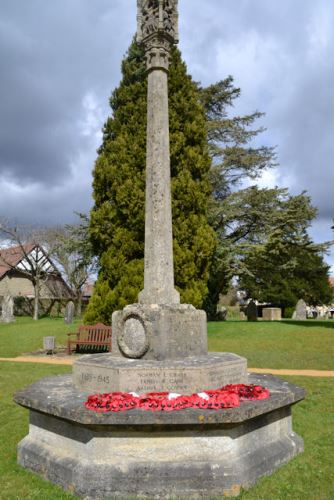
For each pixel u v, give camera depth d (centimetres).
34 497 464
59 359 1559
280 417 573
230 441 484
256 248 2458
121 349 641
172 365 563
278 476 508
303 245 2536
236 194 2617
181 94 1820
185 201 1722
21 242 4025
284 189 2575
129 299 1639
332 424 722
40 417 555
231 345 1692
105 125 1859
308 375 1178
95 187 1777
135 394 521
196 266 1734
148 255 695
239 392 536
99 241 1761
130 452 473
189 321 645
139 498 453
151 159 721
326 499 455
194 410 479
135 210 1667
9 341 2025
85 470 468
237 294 5422
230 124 2692
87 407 486
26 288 4659
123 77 1858
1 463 569
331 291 4694
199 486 459
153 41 746
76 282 4172
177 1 773
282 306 4634
